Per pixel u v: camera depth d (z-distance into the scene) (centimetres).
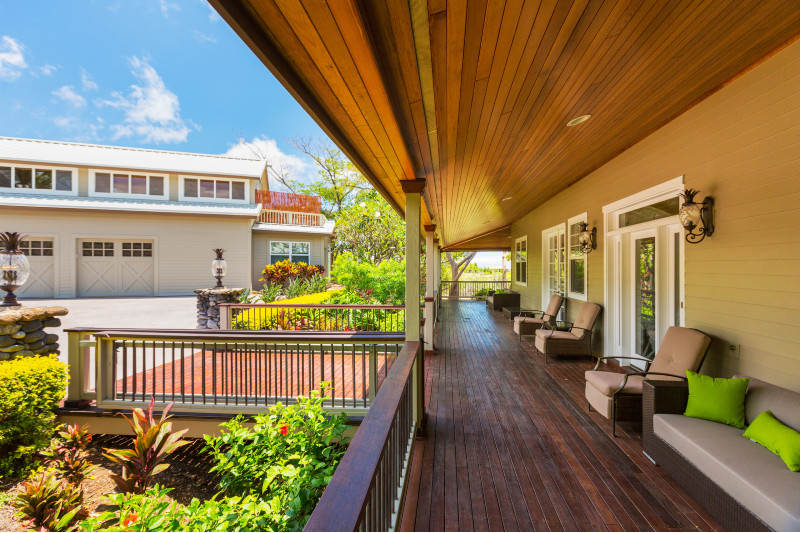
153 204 1324
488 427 335
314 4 121
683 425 247
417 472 264
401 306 627
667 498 231
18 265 404
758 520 178
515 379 476
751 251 275
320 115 198
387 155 284
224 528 176
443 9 142
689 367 305
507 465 272
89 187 1320
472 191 550
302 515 206
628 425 338
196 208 1344
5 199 1191
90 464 305
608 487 244
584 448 296
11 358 378
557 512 220
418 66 185
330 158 2159
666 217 396
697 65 251
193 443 381
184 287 1338
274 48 148
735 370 291
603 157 488
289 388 434
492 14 153
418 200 345
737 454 209
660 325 423
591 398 355
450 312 1162
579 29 178
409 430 272
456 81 207
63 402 399
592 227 570
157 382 463
